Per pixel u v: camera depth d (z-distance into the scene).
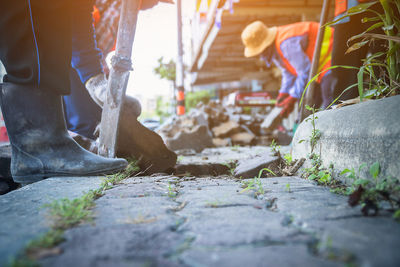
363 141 1.42
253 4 9.45
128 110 2.65
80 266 0.69
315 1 9.47
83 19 2.54
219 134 7.37
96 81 2.70
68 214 1.03
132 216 1.09
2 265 0.68
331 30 4.41
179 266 0.68
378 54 1.73
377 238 0.81
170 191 1.58
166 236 0.88
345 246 0.76
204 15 7.98
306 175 1.92
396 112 1.30
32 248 0.78
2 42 1.88
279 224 0.96
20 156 2.07
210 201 1.31
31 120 2.05
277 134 7.30
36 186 1.75
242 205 1.24
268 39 6.29
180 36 10.74
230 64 17.86
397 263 0.66
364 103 1.63
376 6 2.44
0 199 1.43
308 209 1.13
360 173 1.43
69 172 2.09
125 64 2.32
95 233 0.91
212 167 3.10
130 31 2.33
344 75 2.87
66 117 3.37
